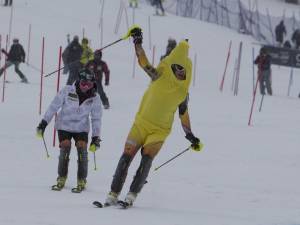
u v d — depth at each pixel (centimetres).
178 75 1591
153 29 7725
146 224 1327
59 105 1850
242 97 5253
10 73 5331
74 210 1452
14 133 3069
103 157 2598
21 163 2358
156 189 1953
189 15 8762
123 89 4978
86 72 1831
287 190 2058
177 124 3609
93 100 1850
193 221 1405
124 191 1920
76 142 1878
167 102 1585
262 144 3072
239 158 2684
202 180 2167
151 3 8950
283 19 8744
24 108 3844
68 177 2120
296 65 7156
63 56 5044
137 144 1602
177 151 2803
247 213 1623
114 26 7556
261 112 4391
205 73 6391
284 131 3572
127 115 3853
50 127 3294
